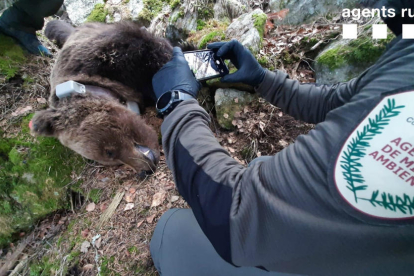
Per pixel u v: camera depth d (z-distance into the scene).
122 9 3.76
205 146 1.04
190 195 1.03
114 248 2.31
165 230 1.73
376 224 0.61
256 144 2.49
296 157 0.77
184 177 1.04
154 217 2.36
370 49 2.29
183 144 1.06
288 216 0.74
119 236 2.36
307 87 1.60
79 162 2.87
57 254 2.54
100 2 3.99
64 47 2.32
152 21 3.60
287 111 1.71
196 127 1.10
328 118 0.77
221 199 0.93
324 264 0.74
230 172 0.97
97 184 2.75
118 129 2.13
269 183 0.81
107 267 2.23
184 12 3.27
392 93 0.64
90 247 2.40
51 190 2.83
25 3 2.89
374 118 0.65
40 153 2.84
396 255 0.61
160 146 2.78
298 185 0.74
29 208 2.90
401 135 0.60
